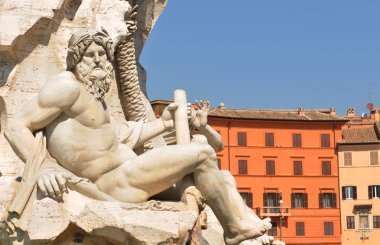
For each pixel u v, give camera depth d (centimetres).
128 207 704
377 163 6053
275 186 5903
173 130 852
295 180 5962
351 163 6081
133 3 1112
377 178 6022
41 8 926
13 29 911
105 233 690
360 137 6147
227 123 5834
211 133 862
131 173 738
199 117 845
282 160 5953
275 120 5941
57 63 949
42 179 685
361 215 6019
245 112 5981
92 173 737
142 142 808
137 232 691
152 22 1180
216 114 5788
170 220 707
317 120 6044
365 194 6025
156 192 748
